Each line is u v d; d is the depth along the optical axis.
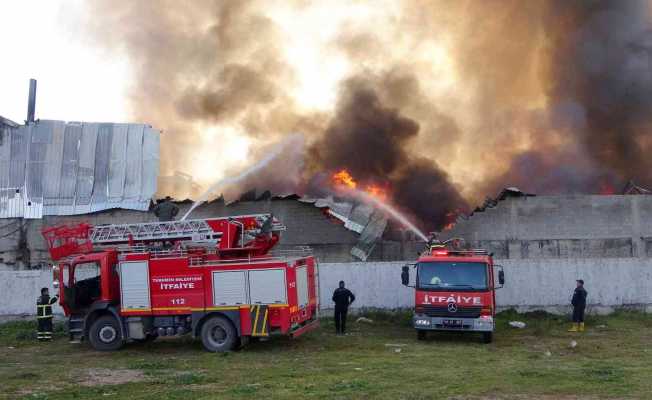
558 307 17.81
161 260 13.59
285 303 13.02
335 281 18.14
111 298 13.91
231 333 13.23
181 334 13.57
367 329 16.42
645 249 21.56
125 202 22.78
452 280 14.31
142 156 23.53
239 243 14.16
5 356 13.27
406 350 13.32
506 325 16.62
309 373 10.66
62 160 23.34
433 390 9.00
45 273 18.05
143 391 9.46
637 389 8.90
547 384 9.34
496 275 18.06
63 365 12.09
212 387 9.62
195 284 13.41
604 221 21.70
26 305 18.00
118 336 13.79
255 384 9.72
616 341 14.24
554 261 17.95
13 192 22.94
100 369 11.57
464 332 15.37
